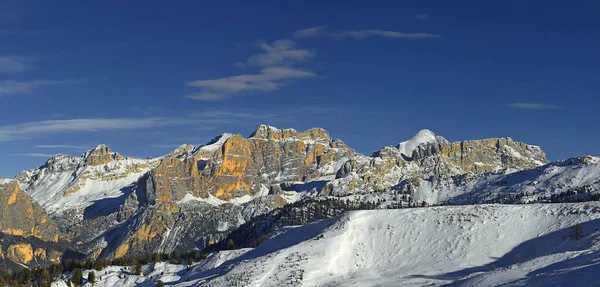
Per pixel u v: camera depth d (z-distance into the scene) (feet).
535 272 541.75
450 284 583.17
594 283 454.40
